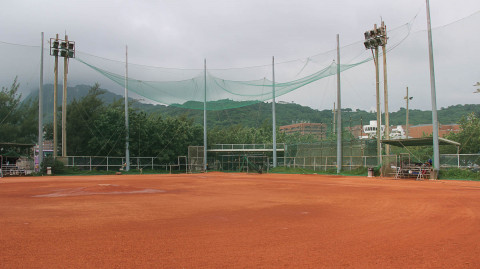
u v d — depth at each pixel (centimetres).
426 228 712
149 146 4612
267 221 800
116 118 4434
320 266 469
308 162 4009
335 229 706
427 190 1562
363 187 1792
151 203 1137
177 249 552
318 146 3869
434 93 2480
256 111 9162
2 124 4378
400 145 2856
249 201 1198
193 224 762
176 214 902
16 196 1373
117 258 502
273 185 2006
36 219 818
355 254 525
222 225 751
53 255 516
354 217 851
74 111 4422
